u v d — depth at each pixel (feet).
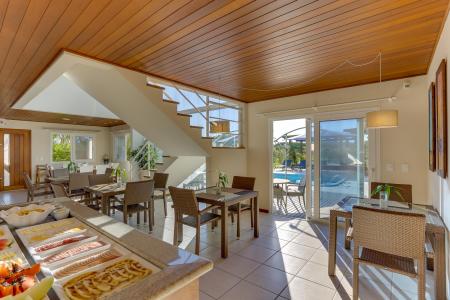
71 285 2.88
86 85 12.89
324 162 13.82
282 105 15.38
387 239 6.15
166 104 12.06
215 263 8.94
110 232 4.33
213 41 7.64
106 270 3.19
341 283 7.66
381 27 6.80
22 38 7.23
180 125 12.89
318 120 13.97
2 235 4.39
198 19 6.35
